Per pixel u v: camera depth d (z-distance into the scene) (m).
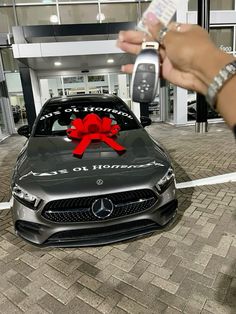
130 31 0.80
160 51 0.78
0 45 9.33
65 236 2.16
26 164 2.47
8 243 2.72
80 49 7.54
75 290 2.05
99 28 8.09
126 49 0.82
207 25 6.75
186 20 8.43
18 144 7.94
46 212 2.10
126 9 9.92
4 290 2.09
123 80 10.77
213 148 5.92
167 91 10.47
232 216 2.99
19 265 2.38
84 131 2.88
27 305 1.94
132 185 2.14
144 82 0.79
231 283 2.04
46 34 8.05
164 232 2.74
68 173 2.26
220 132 7.73
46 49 7.46
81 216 2.11
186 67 0.67
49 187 2.12
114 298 1.96
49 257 2.46
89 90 10.88
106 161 2.42
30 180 2.21
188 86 0.71
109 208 2.11
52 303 1.95
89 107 3.64
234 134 0.55
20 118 10.42
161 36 0.72
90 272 2.24
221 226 2.80
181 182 4.05
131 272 2.21
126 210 2.17
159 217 2.29
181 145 6.43
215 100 0.60
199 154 5.51
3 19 9.50
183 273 2.17
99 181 2.15
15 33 8.00
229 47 9.38
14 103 10.20
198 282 2.06
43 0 9.49
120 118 3.47
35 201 2.10
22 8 9.51
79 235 2.17
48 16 9.69
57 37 8.20
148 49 0.78
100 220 2.12
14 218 2.25
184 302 1.89
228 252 2.39
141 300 1.93
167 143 6.77
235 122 0.55
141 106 10.18
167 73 0.77
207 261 2.29
